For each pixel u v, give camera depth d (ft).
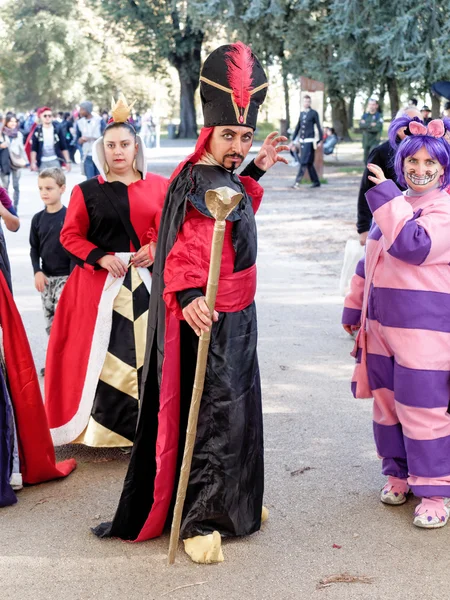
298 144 63.62
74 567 11.46
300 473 14.49
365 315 13.05
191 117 153.99
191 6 82.58
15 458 13.98
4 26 210.59
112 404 15.01
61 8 210.59
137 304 14.99
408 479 12.83
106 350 15.01
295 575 11.19
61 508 13.34
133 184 15.19
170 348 11.27
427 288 12.23
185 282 10.71
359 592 10.75
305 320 24.93
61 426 15.28
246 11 78.89
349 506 13.26
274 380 19.54
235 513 11.77
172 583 11.03
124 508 11.96
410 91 67.97
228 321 11.37
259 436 12.01
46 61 207.41
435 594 10.69
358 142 116.06
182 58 146.72
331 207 50.93
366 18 66.80
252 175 12.46
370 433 16.33
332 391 18.76
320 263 33.83
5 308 13.60
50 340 15.30
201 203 10.89
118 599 10.67
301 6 72.69
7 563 11.58
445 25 61.05
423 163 12.28
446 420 12.39
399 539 12.16
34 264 19.33
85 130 56.44
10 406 13.44
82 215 15.03
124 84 215.31
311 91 62.49
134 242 15.12
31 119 98.43
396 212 11.89
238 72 10.85
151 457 11.92
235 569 11.35
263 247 37.88
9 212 15.24
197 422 11.37
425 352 12.19
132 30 136.87
